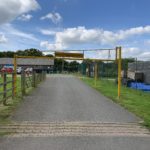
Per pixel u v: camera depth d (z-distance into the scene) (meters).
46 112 11.23
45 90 21.25
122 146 6.72
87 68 56.03
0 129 8.27
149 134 8.02
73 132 8.03
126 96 18.45
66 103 14.02
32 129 8.31
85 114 10.98
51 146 6.61
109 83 33.28
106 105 13.68
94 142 7.01
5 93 13.02
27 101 14.47
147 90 26.28
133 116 10.82
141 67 32.28
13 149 6.35
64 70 98.56
